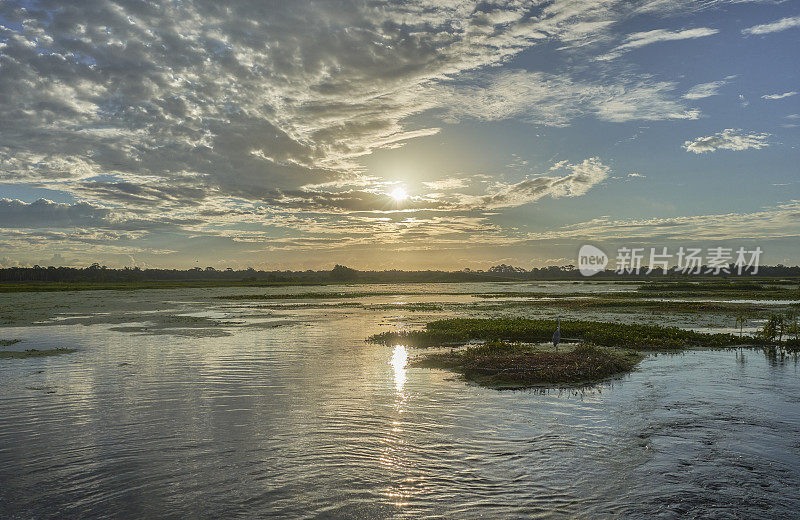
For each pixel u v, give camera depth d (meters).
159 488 9.12
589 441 11.43
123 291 105.25
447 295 87.50
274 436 11.81
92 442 11.48
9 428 12.49
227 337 30.03
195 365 20.75
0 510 8.33
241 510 8.31
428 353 23.92
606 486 9.15
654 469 9.88
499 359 20.25
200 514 8.19
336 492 8.91
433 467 9.98
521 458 10.42
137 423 12.84
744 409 13.97
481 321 34.69
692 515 8.11
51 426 12.64
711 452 10.76
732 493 8.86
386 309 53.97
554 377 17.47
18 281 177.75
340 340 28.62
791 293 75.94
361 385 17.00
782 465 10.09
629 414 13.51
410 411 13.79
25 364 21.16
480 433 11.97
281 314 47.91
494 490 8.98
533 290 107.12
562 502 8.55
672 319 39.25
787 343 25.19
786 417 13.23
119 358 22.52
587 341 26.94
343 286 150.88
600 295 78.56
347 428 12.36
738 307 49.81
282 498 8.71
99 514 8.20
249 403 14.70
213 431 12.18
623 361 20.64
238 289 119.25
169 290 111.38
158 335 31.02
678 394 15.66
